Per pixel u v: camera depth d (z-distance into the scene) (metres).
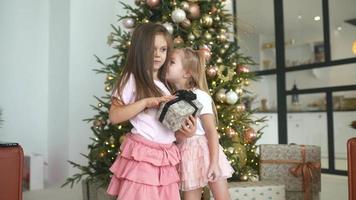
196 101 1.38
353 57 4.71
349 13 4.91
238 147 2.41
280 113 5.41
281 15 5.32
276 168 2.47
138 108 1.26
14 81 3.80
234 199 2.11
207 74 2.23
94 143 3.13
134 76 1.33
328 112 4.94
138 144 1.30
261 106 5.98
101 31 3.85
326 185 3.77
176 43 2.16
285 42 5.73
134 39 1.36
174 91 1.49
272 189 2.18
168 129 1.36
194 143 1.47
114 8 3.97
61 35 3.78
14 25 3.81
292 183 2.44
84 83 3.71
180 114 1.29
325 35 4.99
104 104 2.42
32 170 3.50
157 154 1.30
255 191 2.14
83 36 3.72
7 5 3.78
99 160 2.34
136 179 1.25
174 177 1.34
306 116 5.24
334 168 4.75
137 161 1.28
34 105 3.92
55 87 3.86
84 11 3.74
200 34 2.43
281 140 5.38
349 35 4.97
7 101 3.75
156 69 1.41
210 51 2.35
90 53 3.76
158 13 2.46
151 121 1.33
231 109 2.37
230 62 2.52
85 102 3.71
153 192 1.25
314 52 5.55
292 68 5.26
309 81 5.40
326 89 4.96
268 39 6.19
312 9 5.23
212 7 2.56
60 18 3.80
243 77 2.50
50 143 3.93
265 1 5.46
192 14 2.40
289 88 5.63
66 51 3.67
